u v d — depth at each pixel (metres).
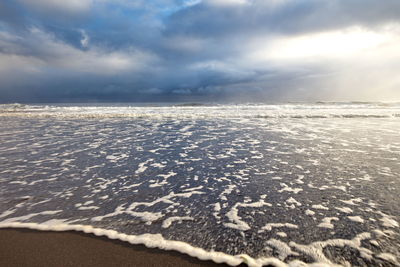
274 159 6.80
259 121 16.44
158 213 3.67
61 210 3.78
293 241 2.88
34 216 3.57
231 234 3.05
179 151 7.93
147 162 6.65
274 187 4.71
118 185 4.92
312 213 3.60
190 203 4.04
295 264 2.47
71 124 15.62
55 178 5.34
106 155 7.45
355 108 31.58
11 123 16.30
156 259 2.56
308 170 5.75
